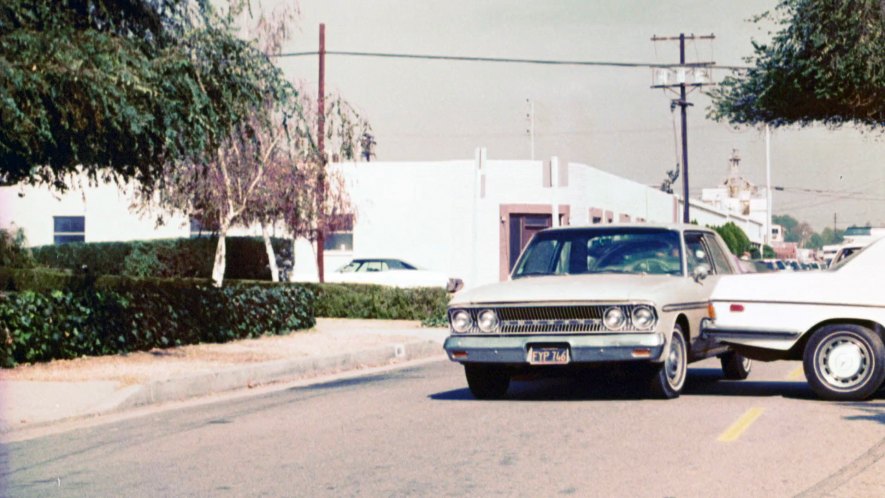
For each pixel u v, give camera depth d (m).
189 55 15.99
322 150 33.84
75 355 15.95
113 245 40.34
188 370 15.01
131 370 14.91
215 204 32.66
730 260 14.65
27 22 14.56
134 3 15.67
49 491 7.85
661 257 13.05
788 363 17.09
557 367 11.98
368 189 44.84
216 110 16.41
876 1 20.75
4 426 11.03
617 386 13.82
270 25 31.17
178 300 18.36
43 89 13.76
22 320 15.10
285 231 36.94
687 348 12.67
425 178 44.56
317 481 7.91
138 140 15.62
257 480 8.02
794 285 12.02
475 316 12.12
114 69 14.21
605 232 13.45
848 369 11.80
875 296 11.70
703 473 7.89
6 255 29.98
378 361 19.17
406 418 11.10
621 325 11.62
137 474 8.41
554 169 21.67
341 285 29.81
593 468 8.15
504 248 44.50
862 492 7.26
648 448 8.93
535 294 11.91
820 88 22.08
